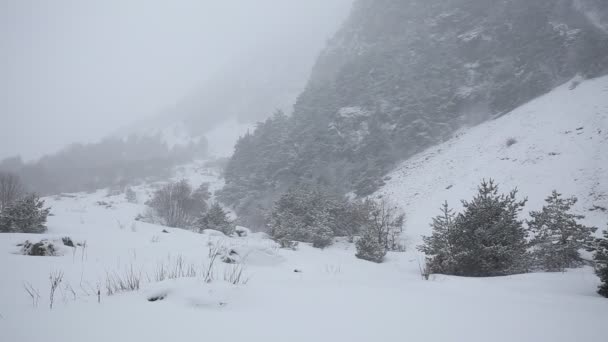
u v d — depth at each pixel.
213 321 2.86
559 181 21.48
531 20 39.25
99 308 3.12
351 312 3.44
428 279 7.12
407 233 22.52
